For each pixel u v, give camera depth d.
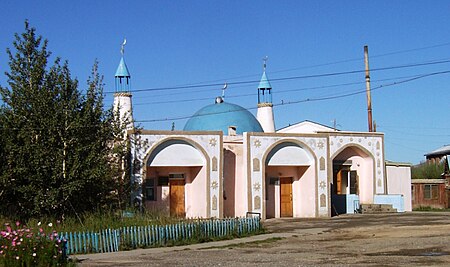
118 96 42.34
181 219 24.89
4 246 15.30
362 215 37.59
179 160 33.41
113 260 17.92
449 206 52.41
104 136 27.58
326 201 36.59
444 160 59.34
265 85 47.94
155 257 18.67
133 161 31.77
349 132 39.91
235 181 35.72
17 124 25.22
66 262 16.03
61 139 25.66
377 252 18.48
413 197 52.31
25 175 24.75
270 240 23.67
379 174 40.69
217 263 16.69
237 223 25.73
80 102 26.78
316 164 36.59
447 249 18.59
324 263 16.20
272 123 47.88
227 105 41.41
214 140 34.03
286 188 37.84
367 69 42.00
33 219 23.31
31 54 26.31
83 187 25.58
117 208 27.66
